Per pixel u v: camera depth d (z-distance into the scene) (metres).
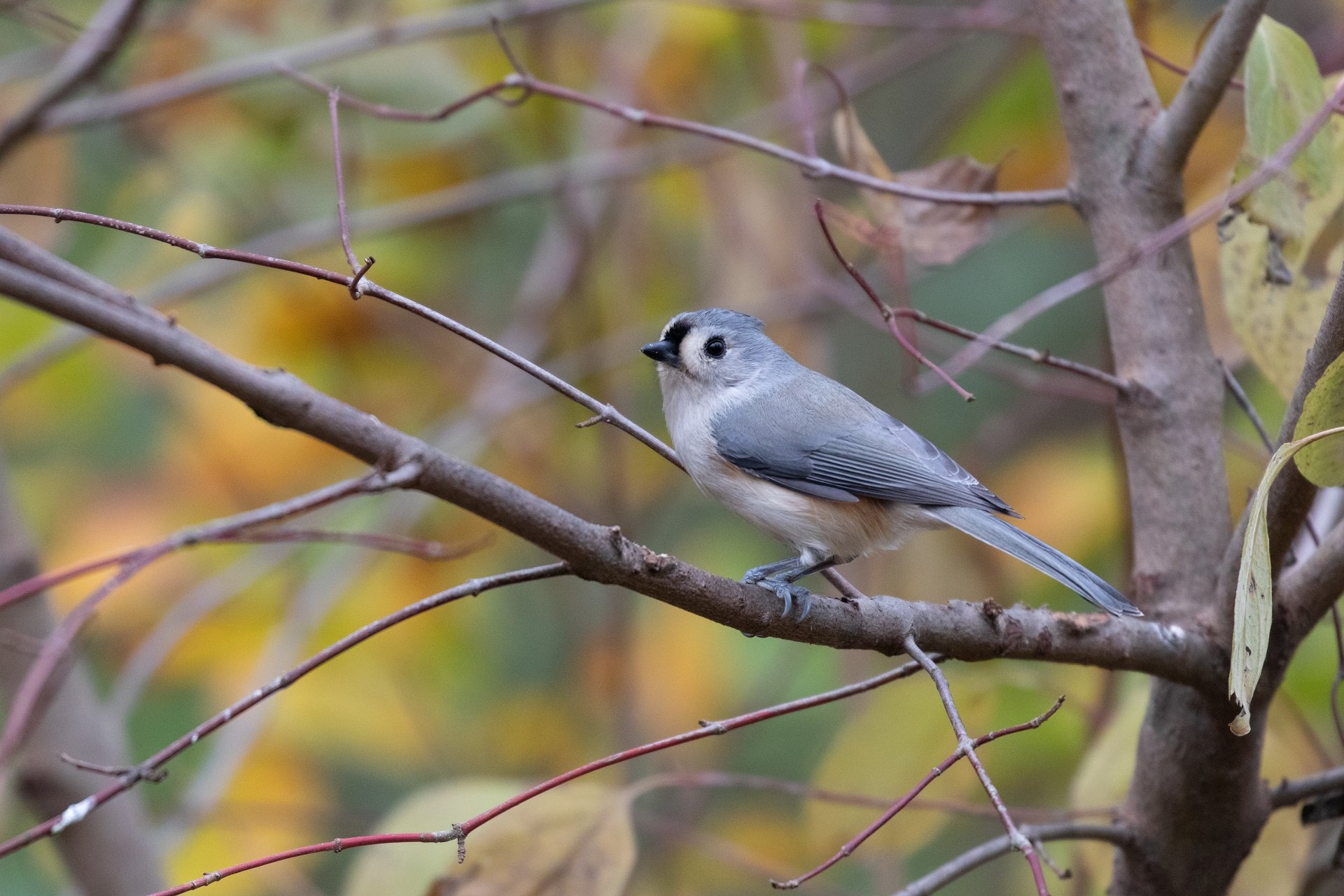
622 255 13.05
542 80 11.62
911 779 8.19
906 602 5.64
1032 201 6.68
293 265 4.78
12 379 9.11
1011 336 13.38
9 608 8.21
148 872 8.46
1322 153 6.04
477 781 7.71
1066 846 8.64
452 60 10.57
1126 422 6.43
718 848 9.01
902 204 7.21
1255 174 5.82
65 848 8.36
